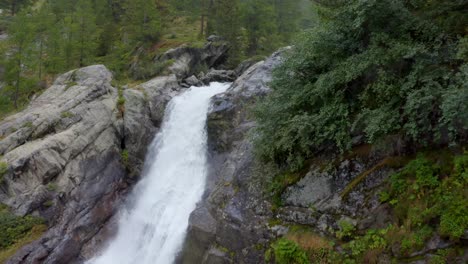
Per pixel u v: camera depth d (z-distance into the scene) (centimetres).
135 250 1594
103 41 3450
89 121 1870
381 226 777
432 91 731
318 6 1083
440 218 672
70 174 1664
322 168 969
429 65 796
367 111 838
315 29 1048
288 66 1084
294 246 877
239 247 1050
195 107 2042
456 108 638
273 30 3556
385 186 817
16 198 1493
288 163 1064
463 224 634
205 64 3256
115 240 1683
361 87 948
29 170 1549
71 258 1507
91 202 1692
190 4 4491
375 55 840
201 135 1894
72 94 1956
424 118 754
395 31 865
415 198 738
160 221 1597
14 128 1742
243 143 1451
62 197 1594
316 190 954
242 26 3566
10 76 2503
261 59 2997
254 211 1069
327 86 933
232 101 1777
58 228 1523
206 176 1681
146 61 3139
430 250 666
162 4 4284
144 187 1905
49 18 3077
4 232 1410
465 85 622
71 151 1706
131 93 2170
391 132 854
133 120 2048
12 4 4497
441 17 862
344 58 973
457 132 730
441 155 755
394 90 815
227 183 1277
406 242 702
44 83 2773
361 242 782
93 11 3684
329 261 810
